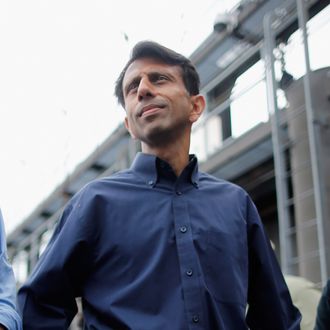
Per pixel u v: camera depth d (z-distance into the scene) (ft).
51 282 5.87
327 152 12.60
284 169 14.12
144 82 6.38
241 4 16.47
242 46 17.34
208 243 5.86
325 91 13.47
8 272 5.63
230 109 20.01
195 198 6.21
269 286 6.38
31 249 30.78
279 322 6.37
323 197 12.01
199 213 6.07
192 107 6.72
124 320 5.39
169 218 5.93
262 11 15.75
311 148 12.45
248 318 6.63
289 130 14.69
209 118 19.61
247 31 16.66
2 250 5.71
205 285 5.62
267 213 20.74
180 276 5.60
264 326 6.48
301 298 9.15
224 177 19.88
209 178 6.67
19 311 5.67
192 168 6.33
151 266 5.61
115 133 22.98
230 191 6.54
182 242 5.75
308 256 13.88
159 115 6.26
